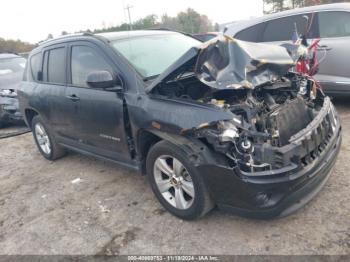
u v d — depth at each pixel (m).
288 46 4.66
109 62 3.97
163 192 3.61
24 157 6.19
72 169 5.27
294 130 3.29
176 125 3.17
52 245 3.47
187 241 3.21
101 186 4.55
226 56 3.20
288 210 2.92
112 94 3.89
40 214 4.09
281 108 3.27
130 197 4.14
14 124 8.73
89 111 4.23
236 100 3.42
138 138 3.70
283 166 2.79
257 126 3.15
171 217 3.60
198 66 3.17
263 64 3.29
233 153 2.93
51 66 5.06
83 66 4.38
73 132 4.79
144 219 3.65
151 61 4.01
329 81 6.20
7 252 3.47
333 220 3.20
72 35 4.76
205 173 3.05
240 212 3.04
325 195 3.59
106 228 3.61
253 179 2.82
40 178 5.14
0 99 7.96
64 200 4.33
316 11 6.33
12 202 4.50
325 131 3.34
